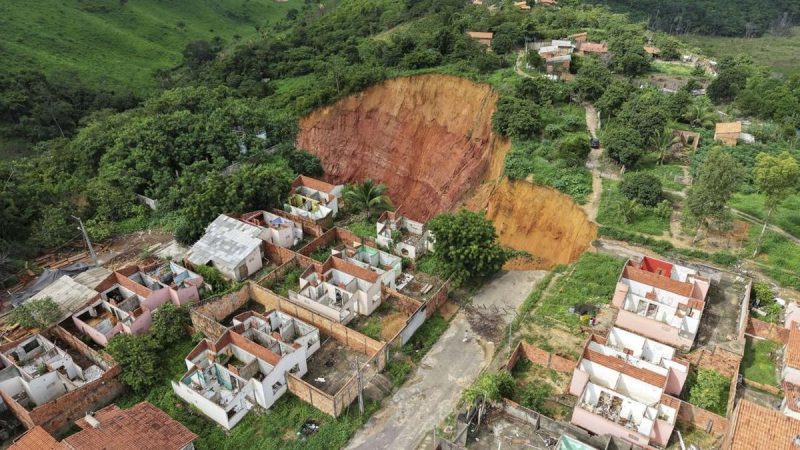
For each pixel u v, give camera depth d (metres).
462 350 40.16
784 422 29.06
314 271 45.56
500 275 49.03
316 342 39.47
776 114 66.69
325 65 96.88
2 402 34.91
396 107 84.31
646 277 40.44
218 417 34.03
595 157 61.28
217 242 48.94
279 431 33.78
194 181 56.41
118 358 36.62
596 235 49.72
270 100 92.69
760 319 39.94
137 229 54.66
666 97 69.12
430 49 87.06
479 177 70.44
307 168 68.75
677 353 37.00
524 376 36.97
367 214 58.03
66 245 51.53
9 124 82.06
